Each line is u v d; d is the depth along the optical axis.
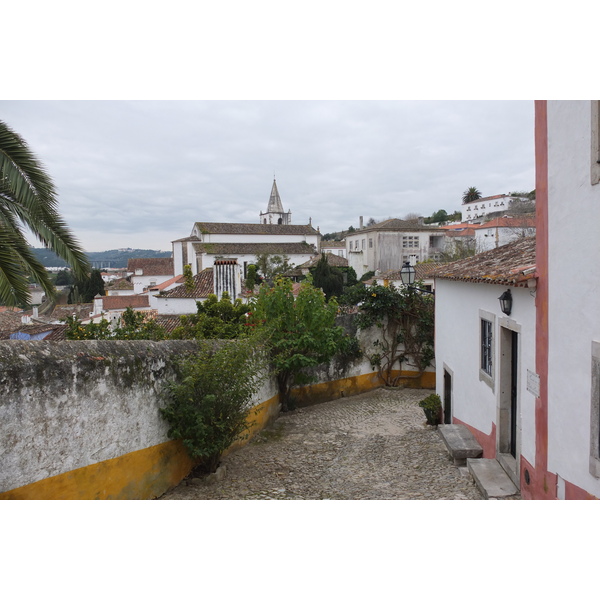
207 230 54.50
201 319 12.94
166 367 6.43
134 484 5.73
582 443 4.12
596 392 3.88
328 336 10.91
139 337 11.34
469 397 8.15
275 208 77.50
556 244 4.56
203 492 6.38
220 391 6.51
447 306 9.69
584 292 4.04
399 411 11.92
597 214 3.79
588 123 3.90
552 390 4.69
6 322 24.25
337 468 7.56
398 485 6.61
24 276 6.71
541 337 4.96
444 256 44.22
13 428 4.38
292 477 7.13
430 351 14.31
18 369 4.44
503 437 6.57
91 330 10.89
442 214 90.94
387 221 53.94
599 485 3.85
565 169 4.34
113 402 5.44
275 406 11.09
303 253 54.59
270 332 10.33
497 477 6.16
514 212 62.16
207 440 6.46
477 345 7.69
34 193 6.52
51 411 4.71
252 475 7.18
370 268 52.34
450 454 7.72
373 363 14.43
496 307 6.70
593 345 3.90
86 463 5.07
